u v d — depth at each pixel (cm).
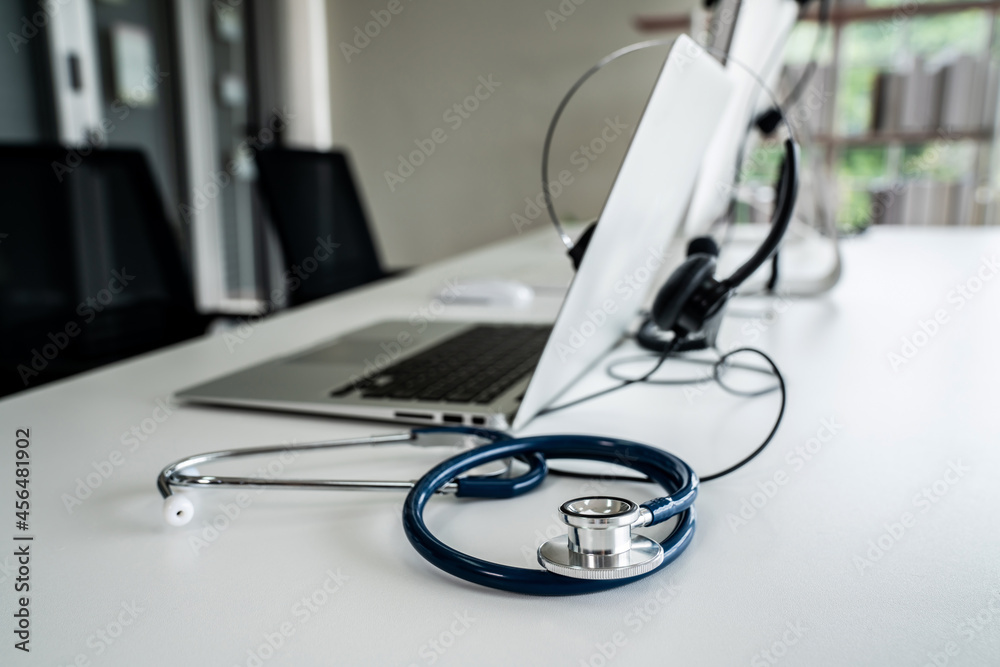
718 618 30
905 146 333
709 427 55
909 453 49
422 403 56
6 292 121
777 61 126
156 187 157
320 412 57
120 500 43
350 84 416
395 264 432
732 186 128
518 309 111
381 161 421
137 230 150
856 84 326
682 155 61
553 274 143
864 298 109
